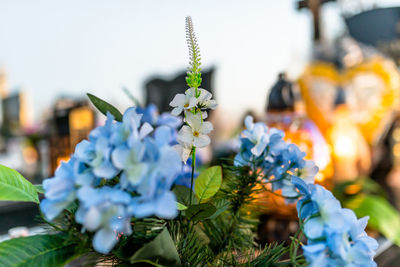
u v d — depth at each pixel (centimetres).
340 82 214
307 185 40
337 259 36
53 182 37
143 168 34
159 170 34
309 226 38
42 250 37
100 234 34
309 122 111
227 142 135
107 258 40
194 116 43
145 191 34
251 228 53
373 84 220
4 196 38
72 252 37
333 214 37
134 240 39
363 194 115
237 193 49
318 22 232
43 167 287
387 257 81
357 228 38
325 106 212
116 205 34
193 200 46
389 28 282
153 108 60
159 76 277
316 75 214
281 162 48
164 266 37
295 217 71
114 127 38
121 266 37
